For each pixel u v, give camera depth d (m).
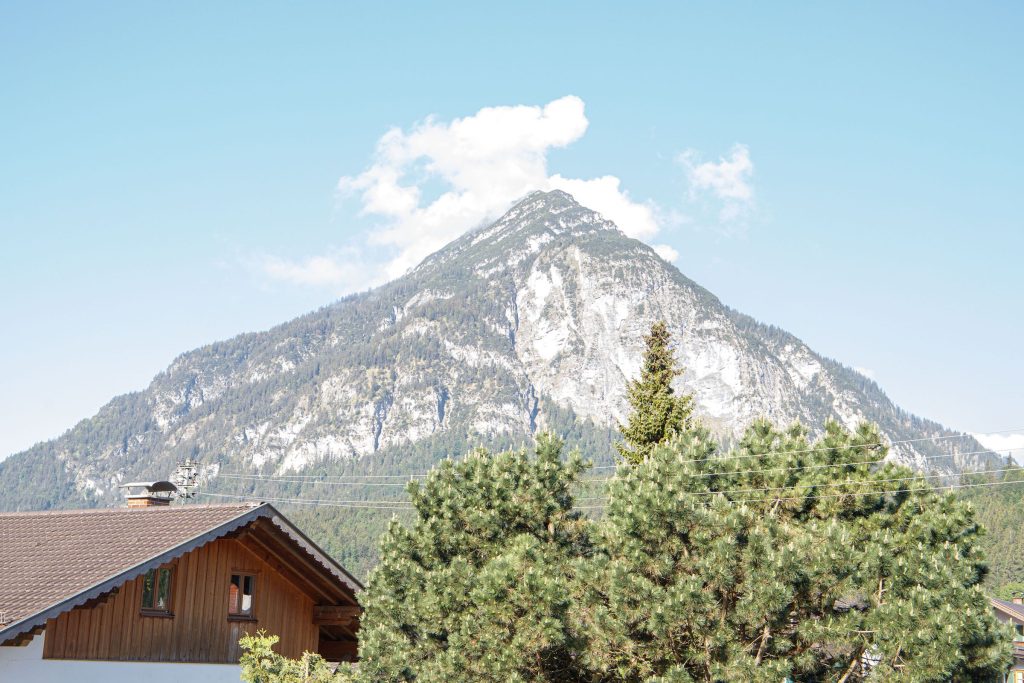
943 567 28.56
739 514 26.98
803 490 32.91
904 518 32.75
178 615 26.20
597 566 27.17
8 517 30.73
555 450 30.28
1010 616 65.50
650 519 27.08
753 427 35.59
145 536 26.06
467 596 26.64
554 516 29.67
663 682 25.38
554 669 26.47
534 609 25.16
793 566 25.92
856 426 34.59
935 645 26.39
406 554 29.77
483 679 25.23
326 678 24.61
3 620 21.52
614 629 26.14
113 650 24.56
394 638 27.64
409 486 30.86
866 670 28.30
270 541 28.19
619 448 50.22
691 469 31.27
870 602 28.41
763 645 26.50
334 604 29.92
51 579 23.81
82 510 30.30
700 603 25.55
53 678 23.25
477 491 30.03
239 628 27.66
